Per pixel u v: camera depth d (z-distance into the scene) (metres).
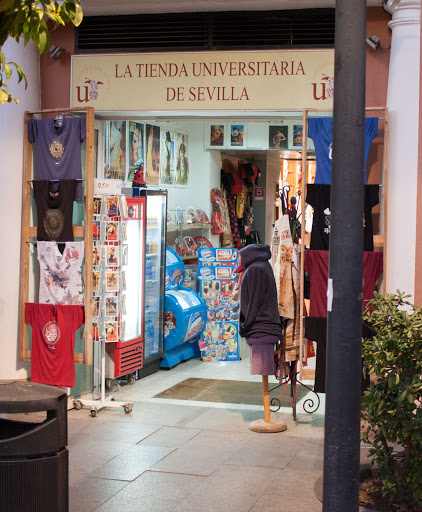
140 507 4.92
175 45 7.55
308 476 5.56
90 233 6.99
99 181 7.17
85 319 7.05
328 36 7.33
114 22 7.65
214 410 7.58
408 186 6.97
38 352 7.24
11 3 3.61
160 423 7.04
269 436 6.65
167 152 11.39
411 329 4.68
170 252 10.05
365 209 6.96
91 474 5.58
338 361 3.57
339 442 3.58
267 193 15.84
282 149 11.70
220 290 10.15
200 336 10.18
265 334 6.75
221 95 7.39
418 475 4.75
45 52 7.78
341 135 3.54
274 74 7.31
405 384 4.63
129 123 9.89
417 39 6.93
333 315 3.58
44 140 7.29
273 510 4.88
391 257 7.03
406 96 6.96
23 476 3.56
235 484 5.38
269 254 6.89
